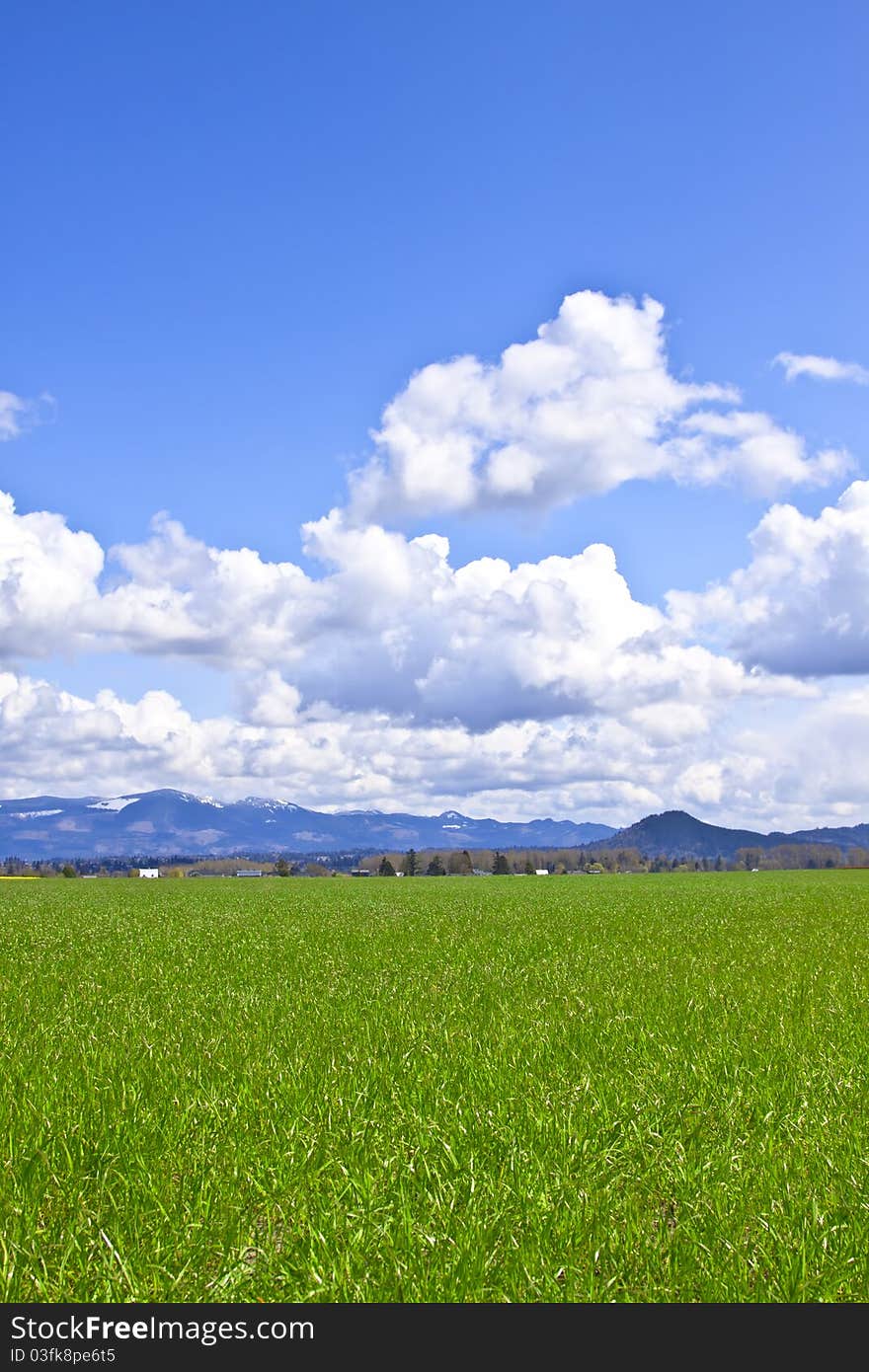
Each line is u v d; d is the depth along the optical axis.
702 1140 7.13
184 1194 6.03
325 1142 7.02
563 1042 10.76
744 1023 12.16
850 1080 8.85
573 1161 6.61
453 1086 8.70
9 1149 6.79
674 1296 4.87
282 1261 5.26
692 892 61.25
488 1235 5.45
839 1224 5.51
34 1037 11.42
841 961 19.80
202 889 72.94
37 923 34.41
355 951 22.97
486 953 21.92
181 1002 14.52
